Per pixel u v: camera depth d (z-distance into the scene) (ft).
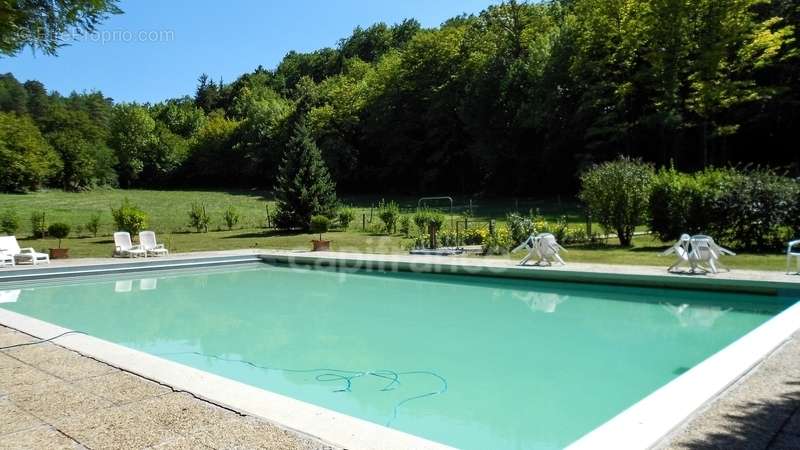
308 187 77.10
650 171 48.49
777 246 41.19
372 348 22.91
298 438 10.50
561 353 21.52
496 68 122.93
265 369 20.42
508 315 28.55
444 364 20.48
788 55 81.20
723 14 82.43
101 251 57.31
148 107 252.62
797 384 13.08
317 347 23.27
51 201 135.33
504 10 124.36
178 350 23.31
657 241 49.60
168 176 209.67
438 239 52.80
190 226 80.53
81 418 11.80
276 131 183.93
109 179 191.93
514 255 44.80
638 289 31.50
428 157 154.20
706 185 43.75
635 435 10.25
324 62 245.24
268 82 252.83
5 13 13.71
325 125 165.58
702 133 93.40
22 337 19.33
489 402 16.53
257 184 197.88
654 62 88.94
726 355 15.19
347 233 72.38
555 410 15.80
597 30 98.63
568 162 115.44
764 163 96.84
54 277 41.93
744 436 10.29
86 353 17.13
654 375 18.75
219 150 202.69
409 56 152.15
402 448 9.94
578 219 77.36
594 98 99.19
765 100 87.76
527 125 111.86
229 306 32.78
